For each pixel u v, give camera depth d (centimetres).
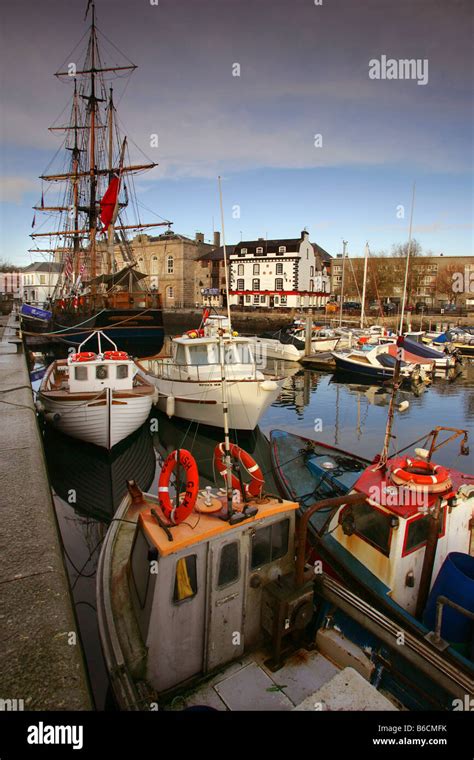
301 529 460
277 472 887
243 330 5091
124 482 1138
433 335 3900
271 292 5916
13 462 747
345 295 6222
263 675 432
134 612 446
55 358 3338
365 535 550
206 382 1362
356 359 2791
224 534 416
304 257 5881
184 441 1465
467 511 585
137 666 398
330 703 296
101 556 544
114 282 2881
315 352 3409
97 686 479
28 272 7675
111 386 1327
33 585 421
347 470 857
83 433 1275
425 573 522
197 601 415
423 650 411
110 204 3142
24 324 3497
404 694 423
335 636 460
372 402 2083
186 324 5500
